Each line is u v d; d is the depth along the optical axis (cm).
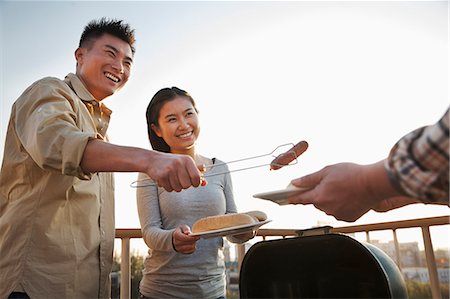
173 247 108
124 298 164
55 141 81
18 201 95
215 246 129
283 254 93
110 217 113
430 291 174
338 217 64
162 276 123
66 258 95
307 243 88
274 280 94
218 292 126
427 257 177
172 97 145
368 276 78
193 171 75
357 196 58
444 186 44
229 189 147
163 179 75
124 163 79
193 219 129
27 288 88
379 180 53
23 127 92
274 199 68
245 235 127
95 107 127
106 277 107
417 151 45
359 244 79
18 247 91
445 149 42
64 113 89
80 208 101
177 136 144
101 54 128
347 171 58
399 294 76
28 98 95
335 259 85
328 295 85
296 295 89
